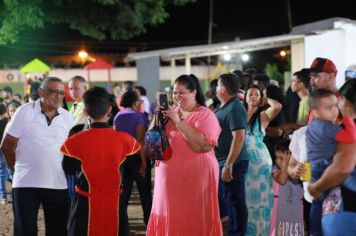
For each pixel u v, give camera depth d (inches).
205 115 211.0
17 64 1158.3
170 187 212.1
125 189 296.0
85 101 194.4
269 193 258.4
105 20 715.4
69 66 1163.9
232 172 252.8
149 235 218.5
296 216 231.3
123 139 196.5
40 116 221.9
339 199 156.0
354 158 152.1
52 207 225.1
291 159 201.3
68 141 192.5
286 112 309.7
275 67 1077.8
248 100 262.7
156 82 701.9
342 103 164.2
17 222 220.5
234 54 844.6
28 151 219.9
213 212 213.2
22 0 620.1
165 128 215.3
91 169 190.5
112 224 192.7
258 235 258.4
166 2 753.0
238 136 244.8
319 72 215.3
